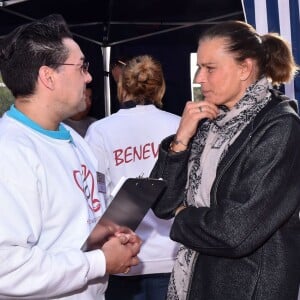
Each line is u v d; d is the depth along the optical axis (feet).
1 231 5.76
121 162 10.51
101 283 6.89
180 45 19.25
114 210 6.35
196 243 6.89
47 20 6.59
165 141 7.72
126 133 10.53
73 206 6.38
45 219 6.21
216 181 6.95
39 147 6.32
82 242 6.42
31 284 5.92
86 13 17.83
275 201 6.64
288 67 7.39
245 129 6.94
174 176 7.52
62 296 6.41
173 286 7.48
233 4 17.28
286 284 6.84
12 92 6.55
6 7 16.14
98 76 19.15
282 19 11.69
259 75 7.24
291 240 6.96
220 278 6.95
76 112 6.68
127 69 10.73
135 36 19.04
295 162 6.81
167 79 19.26
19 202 5.95
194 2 17.26
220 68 7.07
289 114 6.86
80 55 6.63
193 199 7.29
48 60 6.41
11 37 6.51
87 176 6.91
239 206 6.62
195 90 19.39
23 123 6.37
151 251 10.37
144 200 6.73
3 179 5.91
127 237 6.76
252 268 6.82
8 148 6.02
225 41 7.05
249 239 6.59
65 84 6.50
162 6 17.67
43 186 6.15
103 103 19.27
